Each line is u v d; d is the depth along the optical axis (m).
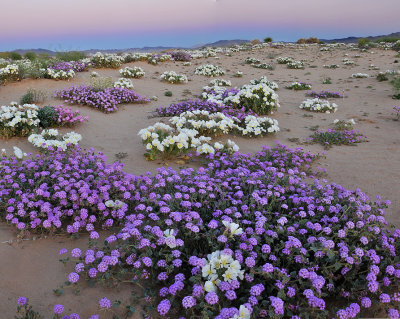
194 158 6.55
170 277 3.11
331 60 24.95
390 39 35.34
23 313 2.62
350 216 3.97
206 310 2.52
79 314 2.76
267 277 2.89
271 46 34.88
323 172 6.29
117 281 3.07
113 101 10.54
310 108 11.51
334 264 2.98
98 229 3.98
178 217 3.48
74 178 4.59
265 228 3.55
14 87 11.89
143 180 4.71
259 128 8.34
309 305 2.61
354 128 9.40
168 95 13.37
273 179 5.03
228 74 20.06
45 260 3.39
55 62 16.34
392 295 2.98
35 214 3.73
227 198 4.38
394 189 5.57
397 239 3.68
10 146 6.68
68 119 8.25
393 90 13.88
